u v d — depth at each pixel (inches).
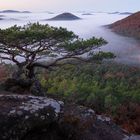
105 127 564.4
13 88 723.4
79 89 1510.8
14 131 433.1
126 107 1328.7
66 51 784.3
